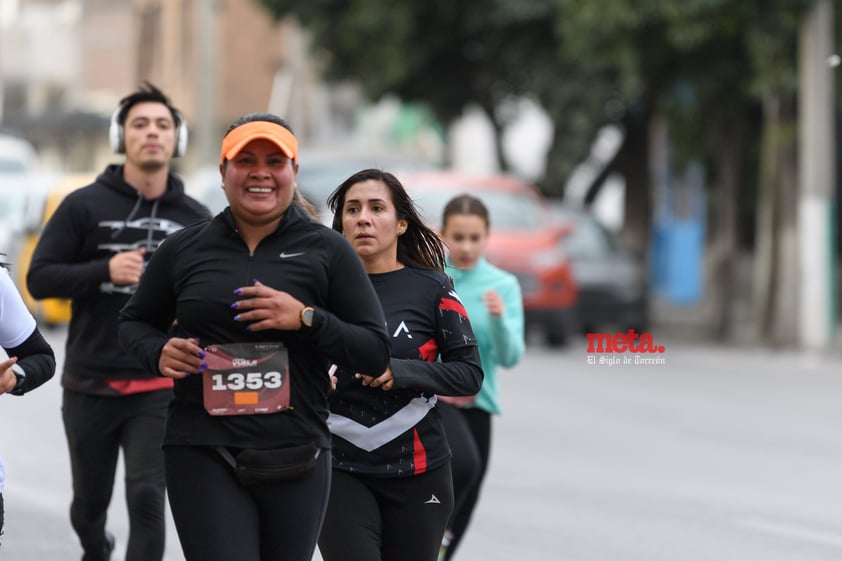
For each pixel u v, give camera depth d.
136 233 19.94
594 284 60.72
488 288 21.03
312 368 13.91
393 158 60.03
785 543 24.47
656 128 89.25
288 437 13.70
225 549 13.50
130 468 19.03
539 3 72.38
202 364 13.54
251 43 124.81
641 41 61.59
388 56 78.50
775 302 62.44
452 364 15.41
